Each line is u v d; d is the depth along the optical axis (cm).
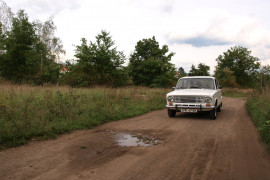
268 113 688
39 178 322
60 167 363
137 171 350
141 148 469
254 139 541
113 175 335
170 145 492
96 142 512
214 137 561
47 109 741
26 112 629
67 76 2406
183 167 366
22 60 2414
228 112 1055
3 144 469
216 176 332
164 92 1633
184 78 998
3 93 948
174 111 882
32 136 533
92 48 2539
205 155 425
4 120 586
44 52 2970
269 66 1552
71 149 457
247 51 5919
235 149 462
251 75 5728
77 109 801
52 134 550
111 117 800
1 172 340
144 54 3359
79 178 324
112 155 424
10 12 3194
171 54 3278
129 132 617
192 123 750
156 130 642
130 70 3044
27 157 407
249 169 358
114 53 2578
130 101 1147
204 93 820
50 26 3622
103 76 2473
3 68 2350
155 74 3128
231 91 3312
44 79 2291
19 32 2409
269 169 358
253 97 1260
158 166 370
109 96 1184
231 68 5947
